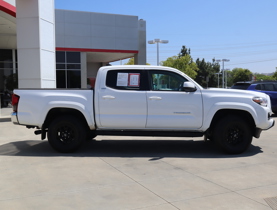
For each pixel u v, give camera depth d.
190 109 6.71
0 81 26.83
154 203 4.00
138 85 6.84
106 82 6.85
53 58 14.46
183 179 5.01
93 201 4.08
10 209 3.82
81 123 6.96
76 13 25.17
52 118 7.26
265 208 3.83
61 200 4.12
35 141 8.65
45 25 13.70
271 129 10.89
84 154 6.93
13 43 24.27
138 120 6.76
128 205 3.94
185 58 50.34
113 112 6.78
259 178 5.05
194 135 6.81
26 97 6.88
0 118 12.83
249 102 6.70
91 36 25.80
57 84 25.39
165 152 7.14
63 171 5.52
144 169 5.64
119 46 26.70
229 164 5.97
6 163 6.13
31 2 13.09
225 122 6.71
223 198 4.16
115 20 26.36
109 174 5.32
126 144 8.15
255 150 7.29
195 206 3.89
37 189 4.56
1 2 13.63
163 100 6.71
